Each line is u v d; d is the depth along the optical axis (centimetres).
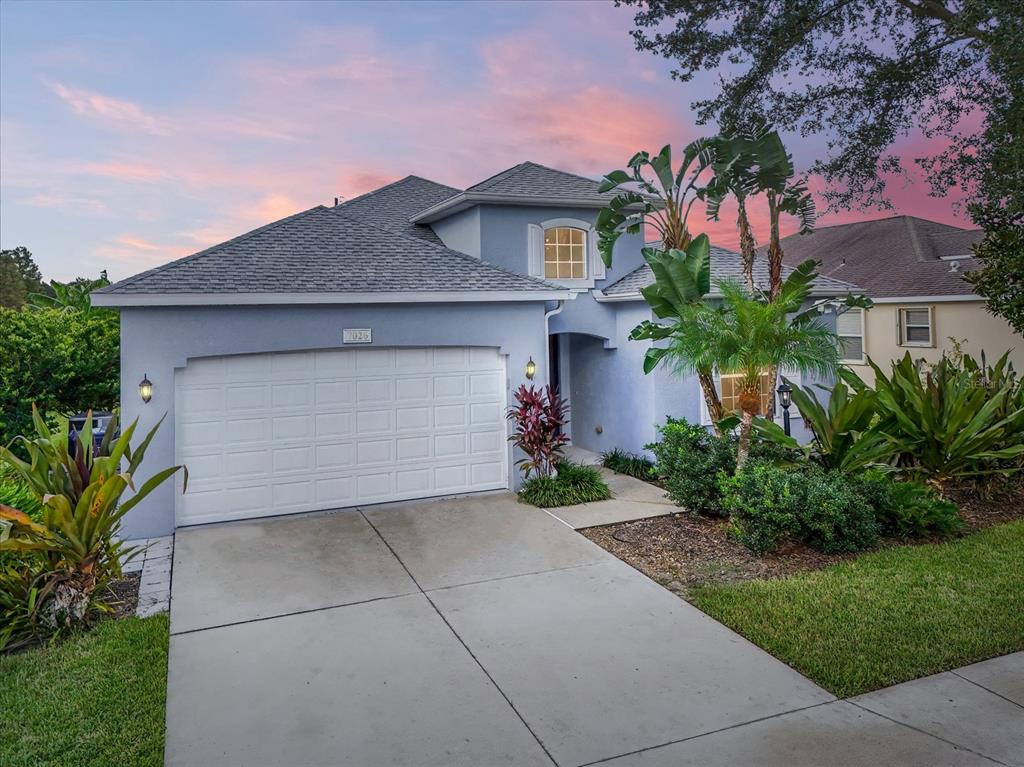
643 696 553
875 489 939
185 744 491
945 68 1559
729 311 974
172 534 998
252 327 1037
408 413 1150
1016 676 573
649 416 1368
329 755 478
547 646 644
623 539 954
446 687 571
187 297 981
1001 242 1535
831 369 962
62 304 1831
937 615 688
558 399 1205
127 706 537
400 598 761
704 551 901
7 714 525
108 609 703
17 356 1313
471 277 1191
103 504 675
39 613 670
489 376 1203
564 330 1444
